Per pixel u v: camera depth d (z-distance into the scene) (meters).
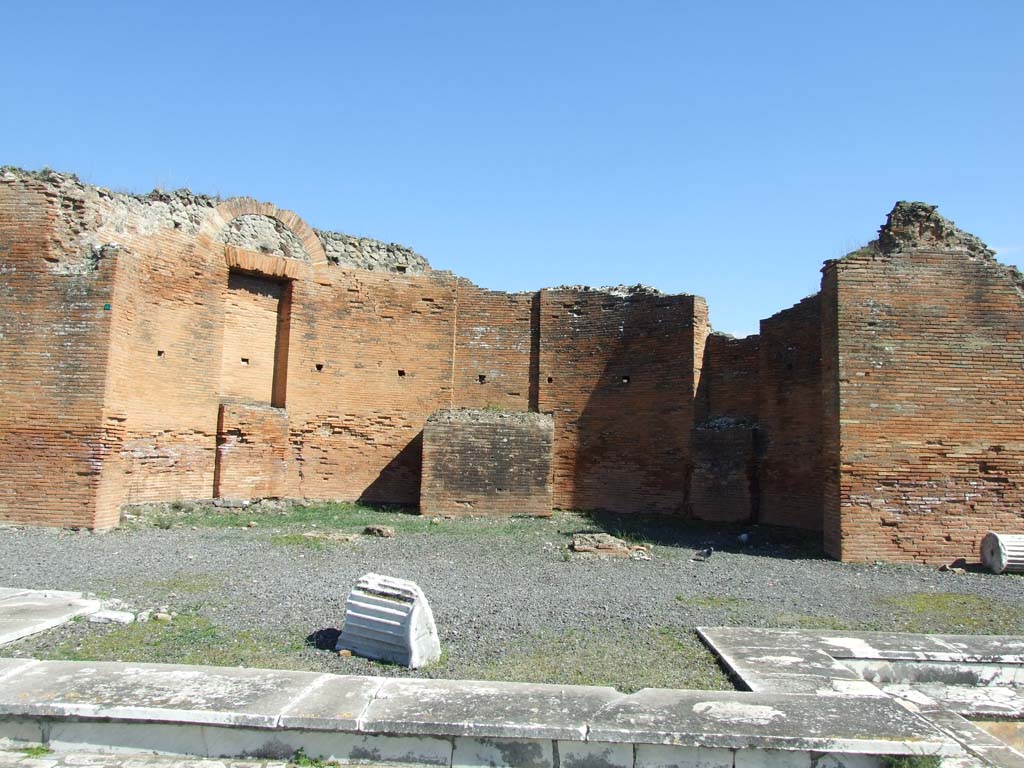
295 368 18.44
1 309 13.80
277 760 4.98
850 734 4.96
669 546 14.05
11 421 13.59
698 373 18.30
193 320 16.41
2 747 5.03
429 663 6.69
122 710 5.04
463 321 20.50
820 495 15.49
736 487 17.11
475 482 17.88
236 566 10.58
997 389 13.05
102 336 13.78
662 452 18.48
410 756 4.96
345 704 5.22
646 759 4.88
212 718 4.98
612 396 19.45
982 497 12.79
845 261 13.31
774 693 5.74
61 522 13.38
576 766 4.89
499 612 8.45
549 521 17.33
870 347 13.13
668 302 18.88
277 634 7.36
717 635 7.55
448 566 11.29
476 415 18.72
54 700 5.14
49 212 13.99
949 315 13.23
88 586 9.05
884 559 12.66
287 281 18.50
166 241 15.81
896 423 12.96
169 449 15.72
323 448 18.75
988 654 7.01
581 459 19.61
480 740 4.95
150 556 11.11
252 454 17.34
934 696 6.63
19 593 8.40
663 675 6.50
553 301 20.41
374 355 19.47
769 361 17.14
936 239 13.49
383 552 12.38
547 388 20.12
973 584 10.98
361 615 6.91
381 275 19.72
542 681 6.30
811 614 8.84
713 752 4.87
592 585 10.15
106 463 13.70
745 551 13.66
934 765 4.78
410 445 19.59
